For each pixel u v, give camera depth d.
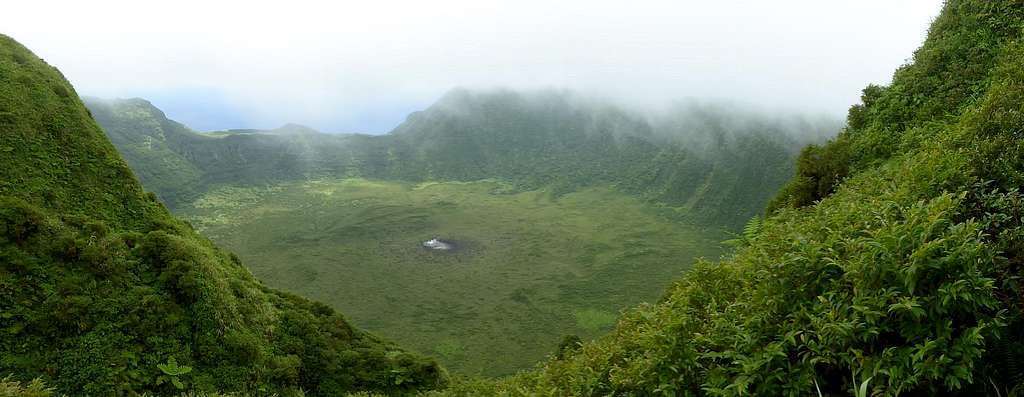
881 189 10.87
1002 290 5.71
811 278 6.61
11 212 36.50
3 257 34.09
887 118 22.14
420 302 180.25
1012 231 6.59
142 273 38.69
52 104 51.00
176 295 37.78
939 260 5.28
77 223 40.56
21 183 41.31
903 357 5.01
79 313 33.22
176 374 32.59
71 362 31.00
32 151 44.75
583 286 192.12
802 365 5.74
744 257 10.49
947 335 4.91
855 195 12.08
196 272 39.78
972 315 5.35
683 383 6.62
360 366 42.50
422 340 142.50
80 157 48.19
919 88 21.59
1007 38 19.81
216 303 38.69
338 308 172.62
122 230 44.59
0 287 32.38
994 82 16.14
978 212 7.66
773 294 6.79
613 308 169.75
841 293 5.96
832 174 20.75
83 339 32.38
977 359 5.01
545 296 183.38
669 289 15.59
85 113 55.06
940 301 5.13
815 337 5.96
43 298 33.59
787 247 8.45
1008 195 7.38
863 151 21.45
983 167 8.70
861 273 5.84
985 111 11.10
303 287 193.50
